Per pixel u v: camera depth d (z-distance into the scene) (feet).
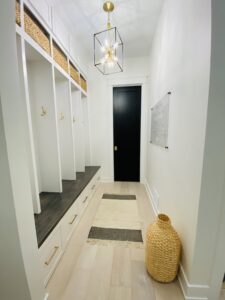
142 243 5.55
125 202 8.79
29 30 4.41
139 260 4.82
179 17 4.42
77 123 9.48
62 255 4.98
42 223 4.41
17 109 2.72
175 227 4.66
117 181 12.34
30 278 3.08
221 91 2.88
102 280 4.17
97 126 11.74
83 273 4.38
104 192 10.21
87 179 8.43
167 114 5.57
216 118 2.95
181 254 4.14
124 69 10.80
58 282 4.12
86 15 6.66
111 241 5.65
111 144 11.86
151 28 7.73
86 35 8.07
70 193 6.49
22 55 4.14
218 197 3.18
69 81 7.38
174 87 4.88
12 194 2.63
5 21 2.43
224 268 3.43
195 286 3.58
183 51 4.13
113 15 6.75
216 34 2.74
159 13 6.70
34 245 3.21
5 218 2.73
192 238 3.52
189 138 3.74
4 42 2.42
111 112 11.49
